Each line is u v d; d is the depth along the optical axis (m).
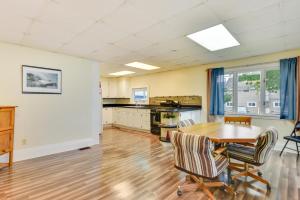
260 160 2.11
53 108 3.77
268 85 4.14
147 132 6.00
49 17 2.23
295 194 2.06
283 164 2.97
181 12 2.13
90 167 2.91
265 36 2.94
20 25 2.46
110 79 7.86
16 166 2.95
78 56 4.14
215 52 3.88
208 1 1.89
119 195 2.04
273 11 2.11
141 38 3.00
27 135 3.39
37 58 3.54
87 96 4.41
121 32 2.73
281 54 3.87
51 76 3.74
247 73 4.45
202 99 5.23
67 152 3.79
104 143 4.57
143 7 2.01
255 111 4.33
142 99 7.20
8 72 3.18
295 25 2.51
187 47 3.50
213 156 1.93
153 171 2.73
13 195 2.04
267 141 2.03
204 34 2.84
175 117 4.66
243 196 2.04
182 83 5.74
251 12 2.13
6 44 3.16
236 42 3.24
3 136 2.81
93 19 2.30
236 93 4.62
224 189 2.19
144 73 6.78
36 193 2.09
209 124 3.10
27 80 3.39
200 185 2.14
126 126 6.82
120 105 8.02
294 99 3.62
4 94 3.13
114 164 3.04
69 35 2.84
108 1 1.88
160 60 4.61
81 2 1.90
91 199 1.96
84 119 4.32
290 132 3.76
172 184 2.31
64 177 2.53
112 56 4.16
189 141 1.82
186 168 1.97
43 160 3.27
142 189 2.19
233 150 2.44
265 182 2.21
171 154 3.61
